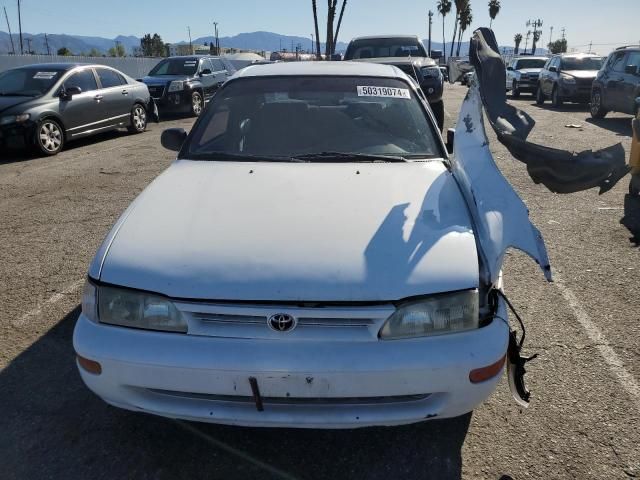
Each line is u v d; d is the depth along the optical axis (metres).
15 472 2.25
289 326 2.00
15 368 2.96
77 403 2.68
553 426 2.50
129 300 2.09
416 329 2.02
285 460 2.32
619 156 2.62
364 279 2.04
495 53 2.82
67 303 3.74
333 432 2.48
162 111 14.16
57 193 6.68
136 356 2.02
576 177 2.62
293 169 2.94
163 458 2.34
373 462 2.31
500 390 2.76
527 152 2.65
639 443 2.39
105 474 2.25
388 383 1.98
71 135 9.66
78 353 2.12
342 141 3.23
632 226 5.17
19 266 4.40
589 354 3.07
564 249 4.64
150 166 8.19
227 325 2.03
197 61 15.29
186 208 2.52
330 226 2.31
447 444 2.40
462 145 2.85
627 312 3.54
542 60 21.89
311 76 3.67
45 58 30.19
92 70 10.51
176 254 2.18
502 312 2.20
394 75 3.72
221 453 2.36
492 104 2.74
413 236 2.25
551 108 16.25
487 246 2.24
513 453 2.34
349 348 1.98
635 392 2.73
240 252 2.16
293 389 1.98
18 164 8.53
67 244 4.90
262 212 2.44
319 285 2.02
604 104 12.67
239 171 2.94
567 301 3.70
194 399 2.08
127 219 2.47
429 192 2.65
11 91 9.53
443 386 2.01
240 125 3.39
